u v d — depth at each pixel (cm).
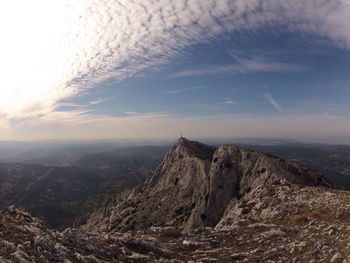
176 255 2578
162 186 10762
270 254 2545
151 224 8425
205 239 3212
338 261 2078
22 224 2044
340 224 2956
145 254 2416
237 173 8400
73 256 1780
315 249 2409
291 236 2991
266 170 7412
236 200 7438
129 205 10500
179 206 8819
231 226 3816
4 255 1449
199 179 9188
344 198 3962
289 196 4716
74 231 2348
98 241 2389
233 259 2541
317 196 4322
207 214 7681
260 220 4009
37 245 1731
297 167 7594
